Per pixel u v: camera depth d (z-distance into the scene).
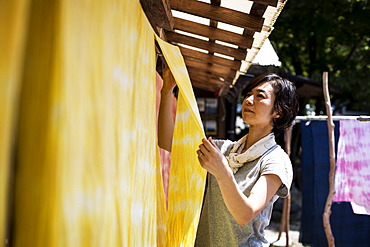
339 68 14.55
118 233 1.20
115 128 1.19
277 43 14.62
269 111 2.20
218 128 8.11
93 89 1.01
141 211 1.60
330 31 13.91
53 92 0.82
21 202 0.81
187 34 3.33
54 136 0.81
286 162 2.10
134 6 1.43
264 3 1.97
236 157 2.18
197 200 2.20
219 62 3.87
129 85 1.37
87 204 0.96
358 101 14.38
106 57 1.11
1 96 0.73
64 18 0.85
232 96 6.76
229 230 2.14
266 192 1.98
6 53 0.74
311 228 6.51
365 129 5.23
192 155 2.29
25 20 0.80
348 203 6.12
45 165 0.80
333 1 13.18
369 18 13.39
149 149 1.76
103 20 1.08
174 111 3.93
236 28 2.75
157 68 3.85
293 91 2.26
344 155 5.23
